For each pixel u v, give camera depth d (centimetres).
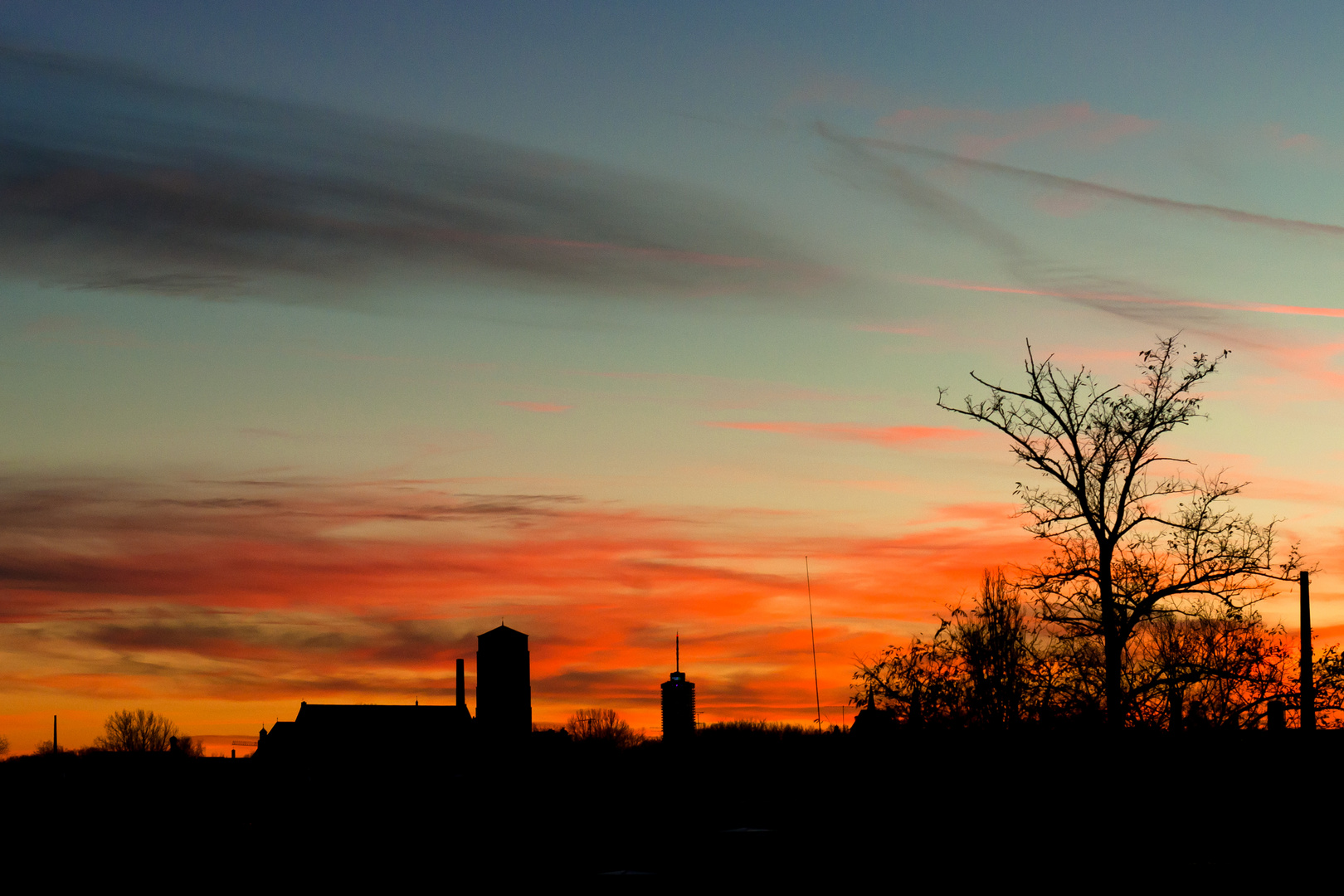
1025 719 3328
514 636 12194
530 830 6222
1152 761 3206
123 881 6119
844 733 3844
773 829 4344
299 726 13138
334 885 5769
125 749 15525
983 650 3391
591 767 7475
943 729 3412
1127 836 3203
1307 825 3206
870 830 3641
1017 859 3316
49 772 10862
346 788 8775
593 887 4619
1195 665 3189
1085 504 3366
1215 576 3247
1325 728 3234
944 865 3434
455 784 7669
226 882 6009
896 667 3503
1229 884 3173
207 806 8844
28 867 6594
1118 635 3250
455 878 5716
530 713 12144
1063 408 3447
